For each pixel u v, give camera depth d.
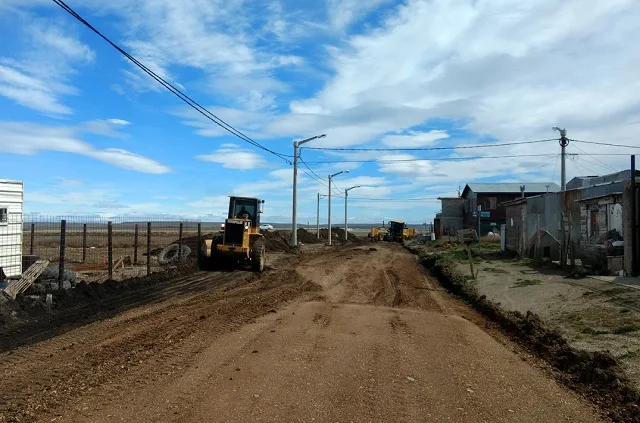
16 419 4.96
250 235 22.03
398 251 41.94
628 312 10.03
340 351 7.86
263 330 9.20
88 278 17.88
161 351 7.57
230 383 6.13
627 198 14.82
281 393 5.84
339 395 5.85
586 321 9.89
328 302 13.20
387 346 8.30
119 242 42.28
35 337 8.85
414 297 14.97
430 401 5.79
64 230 13.45
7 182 14.69
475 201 58.34
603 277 14.80
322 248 45.28
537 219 23.36
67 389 5.86
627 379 6.41
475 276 18.41
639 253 14.71
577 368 7.29
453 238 52.59
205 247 21.38
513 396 6.14
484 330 10.58
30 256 16.58
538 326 9.68
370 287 17.00
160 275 18.11
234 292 14.50
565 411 5.71
